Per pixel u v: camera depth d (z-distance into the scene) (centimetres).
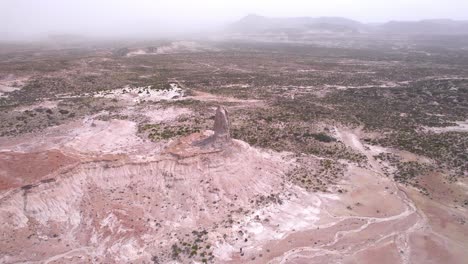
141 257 3469
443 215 4400
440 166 5722
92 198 4131
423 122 8062
